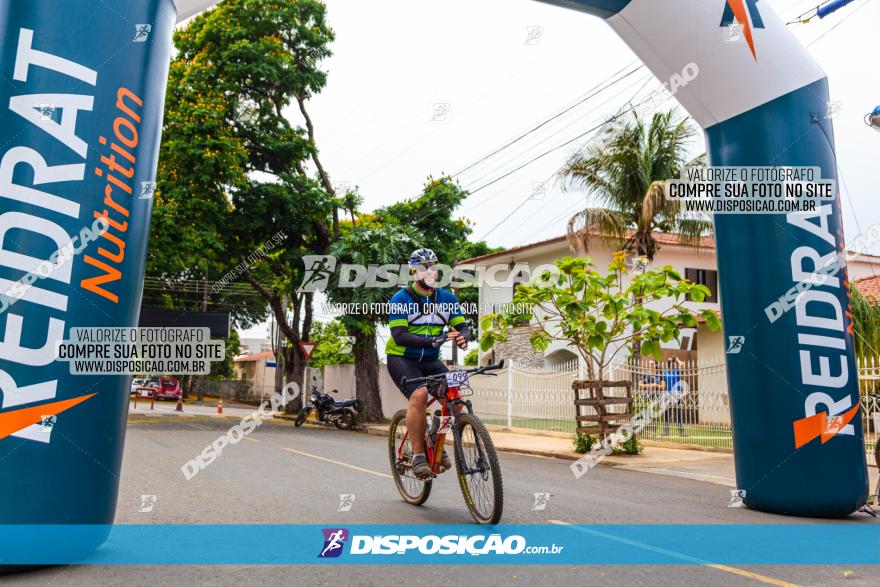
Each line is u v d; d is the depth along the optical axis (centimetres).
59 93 400
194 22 2017
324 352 3344
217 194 1820
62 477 381
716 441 1220
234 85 1895
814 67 650
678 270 2148
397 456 615
